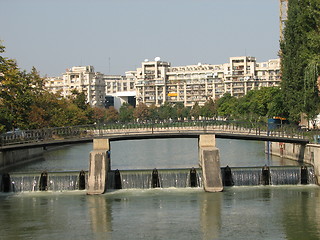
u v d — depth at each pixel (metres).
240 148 159.62
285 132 108.19
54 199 85.06
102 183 88.69
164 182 92.88
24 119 136.12
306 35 105.06
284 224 69.75
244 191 88.88
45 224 71.06
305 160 107.00
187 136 102.81
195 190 90.06
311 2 102.69
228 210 76.56
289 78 125.62
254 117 194.25
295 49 124.69
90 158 90.38
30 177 91.75
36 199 85.44
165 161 125.06
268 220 71.50
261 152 144.50
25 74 170.88
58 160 132.88
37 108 155.62
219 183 89.06
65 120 170.25
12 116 124.38
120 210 77.38
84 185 92.62
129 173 92.69
